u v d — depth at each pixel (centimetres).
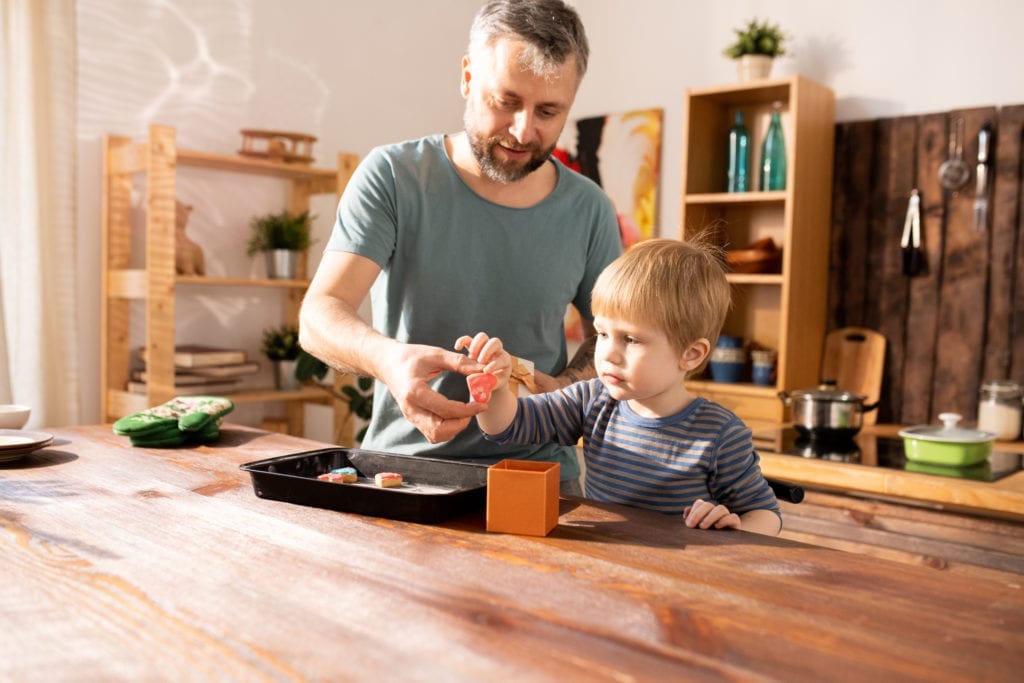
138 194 319
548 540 100
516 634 72
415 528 104
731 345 340
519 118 141
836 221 338
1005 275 303
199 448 154
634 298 125
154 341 291
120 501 115
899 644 71
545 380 152
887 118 326
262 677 64
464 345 121
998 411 284
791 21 346
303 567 88
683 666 66
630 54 392
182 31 329
